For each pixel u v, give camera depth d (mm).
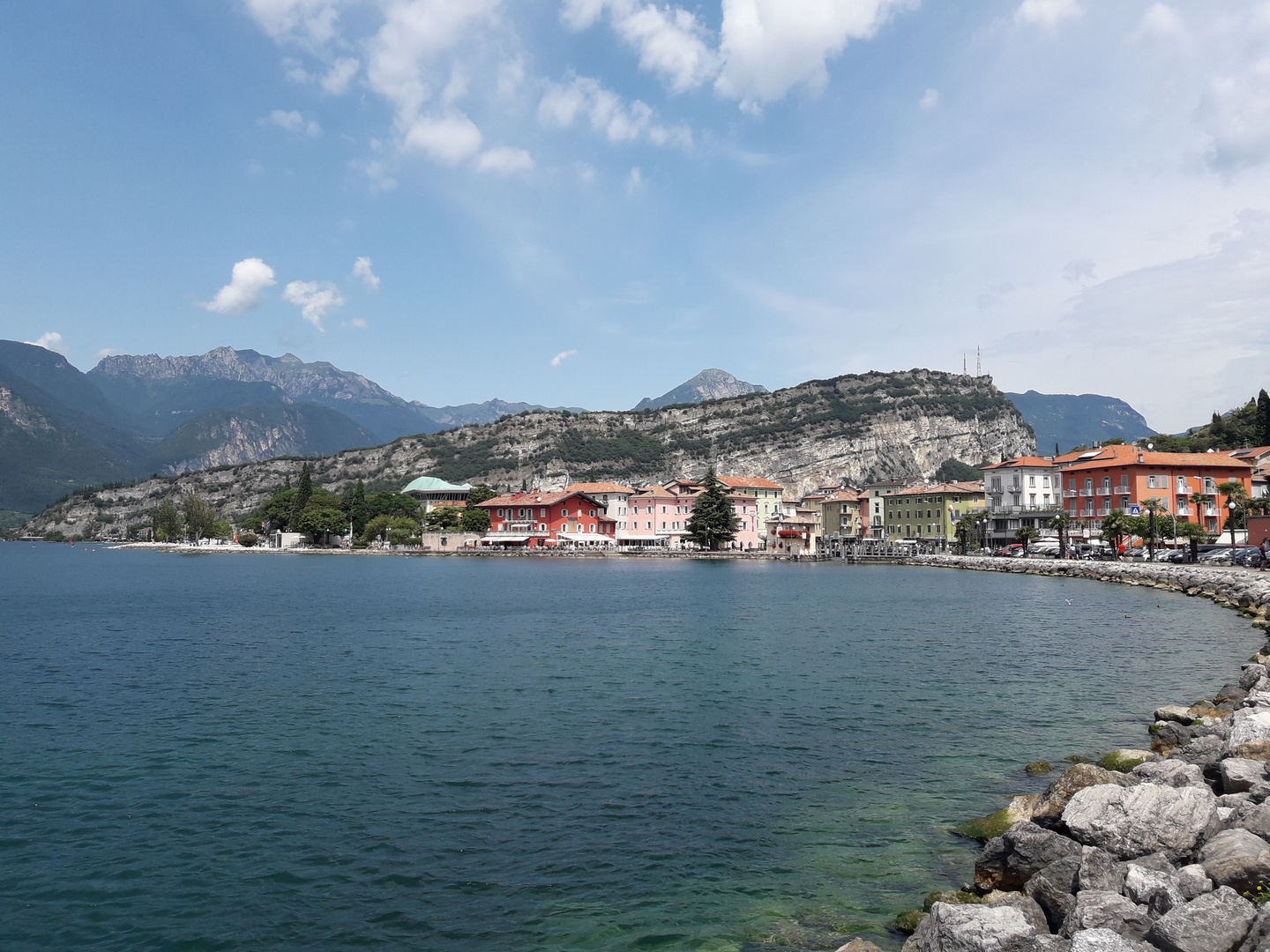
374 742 26984
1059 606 71438
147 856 18234
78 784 23000
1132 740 27047
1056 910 13836
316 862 17859
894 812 20672
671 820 20172
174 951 14336
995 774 23641
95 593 92688
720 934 14703
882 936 14539
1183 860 14727
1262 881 13125
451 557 194625
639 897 16172
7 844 18922
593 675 38500
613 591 92875
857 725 29094
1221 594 72188
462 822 20109
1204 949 11258
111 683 37000
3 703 32875
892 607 71625
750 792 22125
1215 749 20750
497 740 27266
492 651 46375
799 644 48594
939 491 196375
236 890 16594
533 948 14273
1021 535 157375
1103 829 15266
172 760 25141
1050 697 33656
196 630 56500
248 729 28703
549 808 20969
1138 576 95688
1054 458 178625
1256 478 135000
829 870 17312
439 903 16000
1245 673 31500
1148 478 134000
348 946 14422
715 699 33281
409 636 52656
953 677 38031
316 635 53750
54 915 15664
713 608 71188
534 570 140500
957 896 14961
